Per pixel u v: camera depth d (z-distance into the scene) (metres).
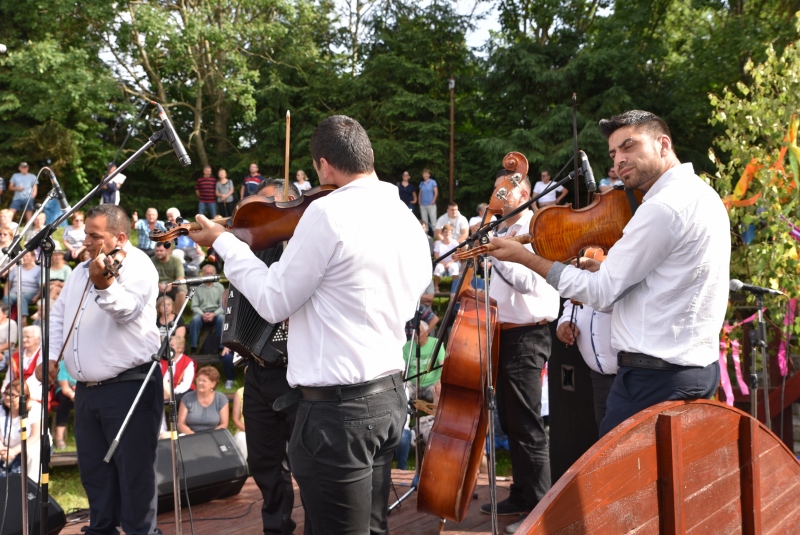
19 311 3.08
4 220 8.53
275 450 3.09
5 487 3.59
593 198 3.01
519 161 3.60
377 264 2.13
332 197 2.14
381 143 17.55
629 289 2.42
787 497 2.95
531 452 3.47
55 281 8.20
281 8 17.56
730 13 15.73
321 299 2.14
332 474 2.13
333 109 19.14
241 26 17.17
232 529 3.80
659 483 2.41
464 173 18.05
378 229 2.14
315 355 2.14
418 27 19.25
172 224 2.32
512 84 16.86
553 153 15.51
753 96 5.74
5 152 17.22
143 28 15.83
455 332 3.19
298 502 4.02
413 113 17.83
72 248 10.09
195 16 16.69
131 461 3.29
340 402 2.12
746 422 2.72
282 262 2.12
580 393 3.80
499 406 3.61
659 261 2.37
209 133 20.30
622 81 16.12
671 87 16.42
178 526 3.07
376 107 18.50
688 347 2.41
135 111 18.17
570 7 18.14
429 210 14.38
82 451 3.38
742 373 5.72
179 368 6.91
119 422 3.28
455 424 3.15
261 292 2.13
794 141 5.30
